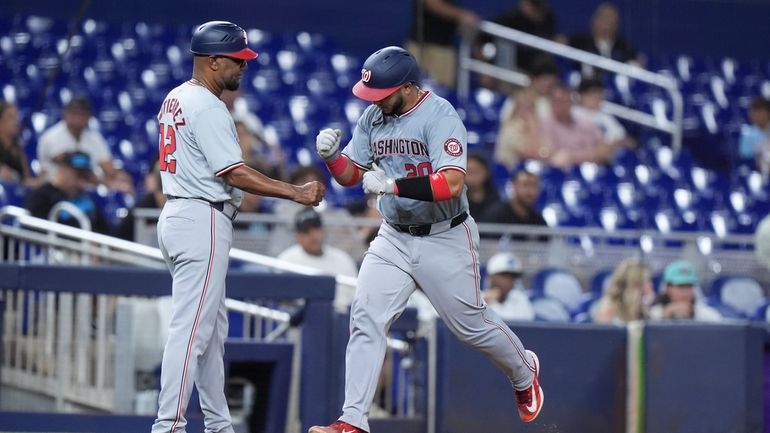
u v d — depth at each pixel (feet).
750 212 161.68
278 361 89.15
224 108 65.10
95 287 84.17
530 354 70.03
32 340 92.63
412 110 63.21
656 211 156.46
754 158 186.70
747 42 224.74
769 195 167.73
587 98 172.45
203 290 65.00
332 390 86.69
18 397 92.63
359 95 62.34
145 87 182.19
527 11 188.55
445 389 87.92
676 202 159.53
